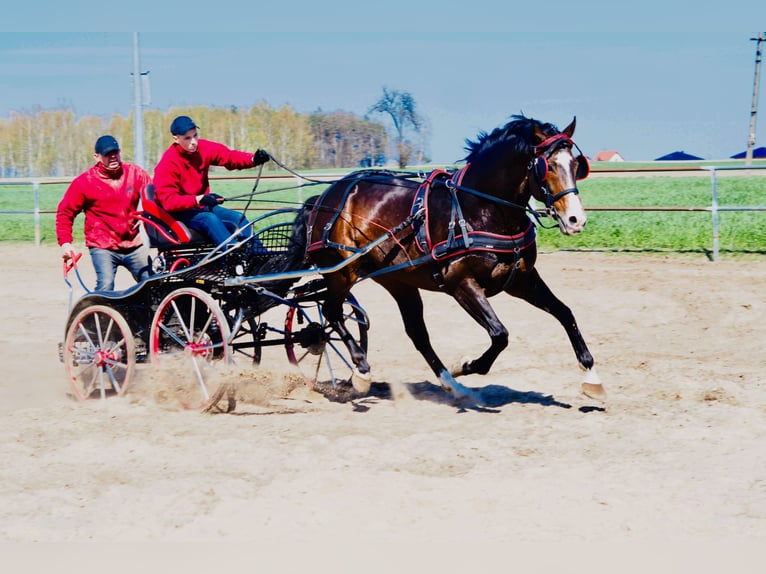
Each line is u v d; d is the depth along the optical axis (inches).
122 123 3056.1
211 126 2620.6
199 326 310.7
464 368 292.5
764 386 308.3
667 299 472.7
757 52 2497.5
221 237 298.0
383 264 291.7
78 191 315.3
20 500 207.3
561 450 239.6
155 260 320.2
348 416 285.4
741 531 184.1
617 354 374.3
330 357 382.9
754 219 797.9
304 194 840.9
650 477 215.3
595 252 653.9
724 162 2728.8
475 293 269.4
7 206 1528.1
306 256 313.9
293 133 2426.2
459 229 267.1
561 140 254.1
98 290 313.9
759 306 451.5
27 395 325.7
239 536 187.2
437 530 188.1
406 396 313.4
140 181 323.0
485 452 238.7
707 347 386.6
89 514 200.1
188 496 207.5
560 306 277.0
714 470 219.9
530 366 358.6
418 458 234.1
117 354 305.3
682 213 862.5
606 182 1722.4
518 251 265.4
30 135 3472.0
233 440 251.0
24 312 501.7
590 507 198.4
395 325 445.4
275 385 309.4
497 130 269.0
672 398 295.0
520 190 262.7
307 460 233.8
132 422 277.7
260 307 303.7
